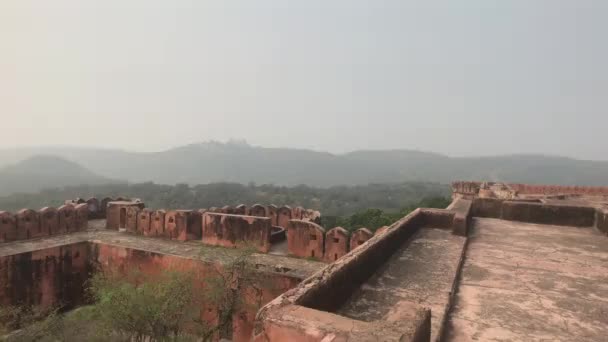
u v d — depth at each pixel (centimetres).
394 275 621
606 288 589
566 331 446
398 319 312
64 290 1454
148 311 972
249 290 1149
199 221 1608
